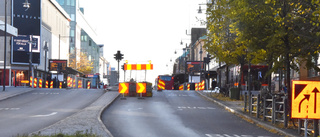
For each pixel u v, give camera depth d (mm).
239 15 18859
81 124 16141
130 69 36688
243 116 21422
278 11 16438
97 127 15219
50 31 86750
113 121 19156
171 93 43656
